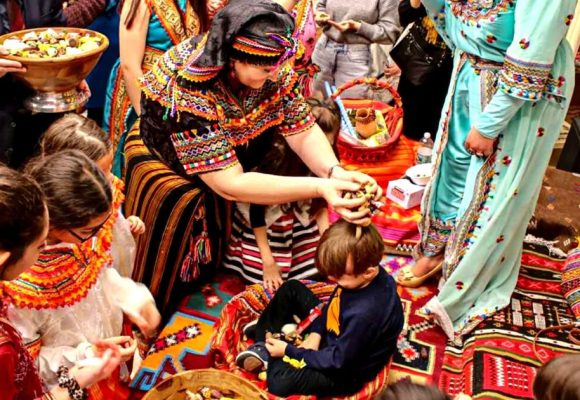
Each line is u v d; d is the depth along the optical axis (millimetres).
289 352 2141
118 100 3066
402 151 3402
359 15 3791
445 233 2656
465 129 2465
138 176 2502
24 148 2645
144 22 2658
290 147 2328
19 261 1229
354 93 3982
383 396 1404
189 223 2420
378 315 2037
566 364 1407
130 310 1953
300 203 2561
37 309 1650
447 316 2533
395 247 2971
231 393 1937
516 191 2320
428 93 3668
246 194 1964
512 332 2459
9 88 2555
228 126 2068
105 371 1506
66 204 1487
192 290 2709
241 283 2766
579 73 3883
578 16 3107
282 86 2123
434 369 2395
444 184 2596
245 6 1787
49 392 1442
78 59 2432
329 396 2117
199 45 1987
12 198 1167
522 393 2178
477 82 2303
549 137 2291
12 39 2564
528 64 2043
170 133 2049
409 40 3613
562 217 3029
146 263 2527
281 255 2633
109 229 1891
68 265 1691
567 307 2611
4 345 1229
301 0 2918
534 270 2830
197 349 2408
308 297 2385
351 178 1950
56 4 2789
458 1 2277
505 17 2117
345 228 1994
